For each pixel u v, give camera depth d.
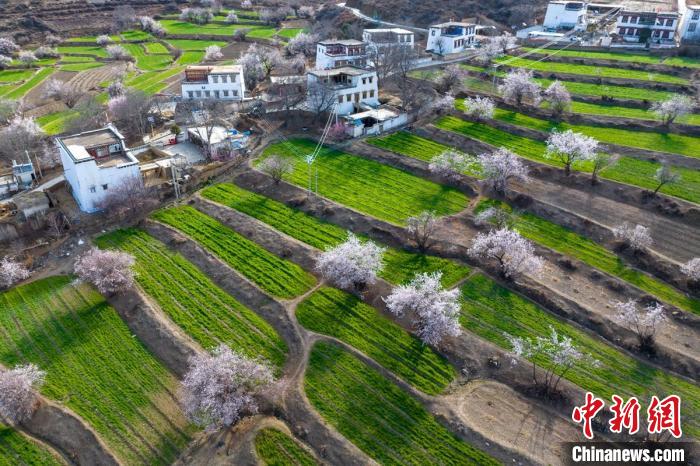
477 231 77.56
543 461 47.38
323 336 60.88
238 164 95.06
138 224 80.94
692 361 57.19
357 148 100.12
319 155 98.25
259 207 83.75
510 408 52.84
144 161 95.25
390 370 56.78
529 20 174.50
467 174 91.69
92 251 70.88
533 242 76.25
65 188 90.25
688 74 127.06
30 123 107.25
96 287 69.69
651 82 123.94
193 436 51.09
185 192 88.38
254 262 72.38
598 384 55.19
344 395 54.19
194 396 50.50
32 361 59.19
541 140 102.56
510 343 59.69
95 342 61.59
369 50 135.88
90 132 91.19
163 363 58.78
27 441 51.41
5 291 69.56
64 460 49.88
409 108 113.00
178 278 70.38
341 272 65.19
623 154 96.44
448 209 82.75
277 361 58.28
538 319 63.19
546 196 86.12
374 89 114.81
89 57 178.00
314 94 106.31
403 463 47.88
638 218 80.50
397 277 69.25
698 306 64.69
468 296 66.31
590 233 77.81
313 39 163.00
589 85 125.75
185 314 64.62
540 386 54.22
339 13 198.12
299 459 48.41
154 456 49.59
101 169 81.50
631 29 149.75
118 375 57.47
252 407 51.34
